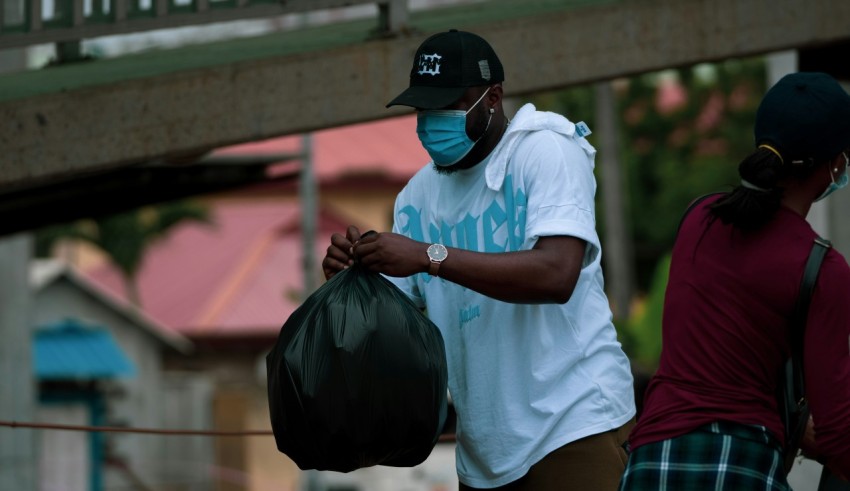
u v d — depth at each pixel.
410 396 9.30
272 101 14.11
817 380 8.28
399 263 9.20
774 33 15.34
